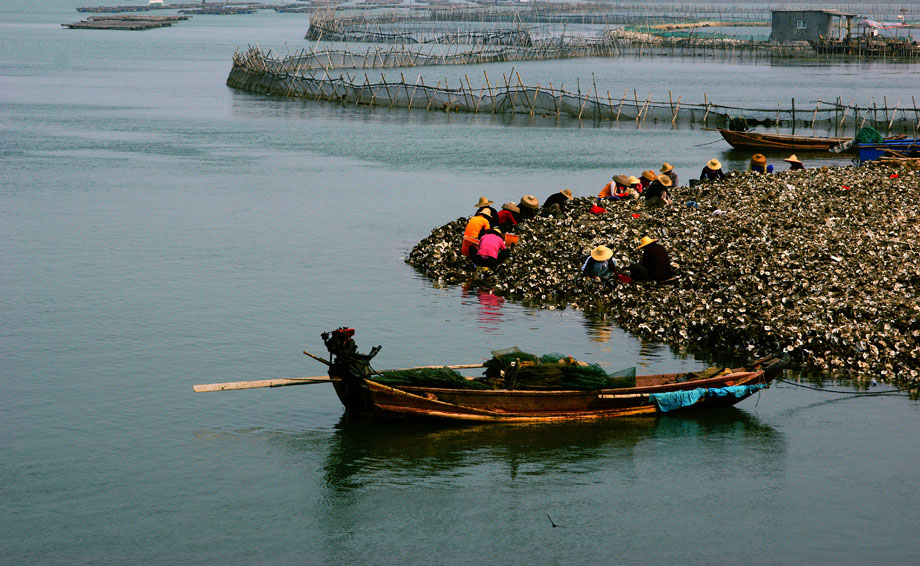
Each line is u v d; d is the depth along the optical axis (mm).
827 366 29391
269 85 135000
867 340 29609
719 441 24547
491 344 31578
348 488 21812
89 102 121125
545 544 19516
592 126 101188
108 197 58312
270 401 26859
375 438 24453
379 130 95875
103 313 34375
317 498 21344
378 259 43375
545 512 20828
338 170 70188
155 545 19266
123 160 74188
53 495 21156
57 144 83000
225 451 23578
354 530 20016
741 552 19266
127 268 41000
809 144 77812
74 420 25156
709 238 39594
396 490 21781
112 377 28188
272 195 59625
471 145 84750
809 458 23531
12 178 64750
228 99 127625
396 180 65750
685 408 26578
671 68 194125
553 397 25375
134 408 26031
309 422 25469
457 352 30688
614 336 32688
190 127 97375
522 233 43562
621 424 25625
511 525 20266
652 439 24672
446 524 20312
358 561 18828
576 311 35625
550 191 61375
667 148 83125
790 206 45281
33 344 30922
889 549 19406
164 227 49656
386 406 24594
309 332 32594
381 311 35250
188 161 74062
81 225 49844
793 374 29156
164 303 35781
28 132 90938
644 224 43031
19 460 22797
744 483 22188
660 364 29812
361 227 50375
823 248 37562
